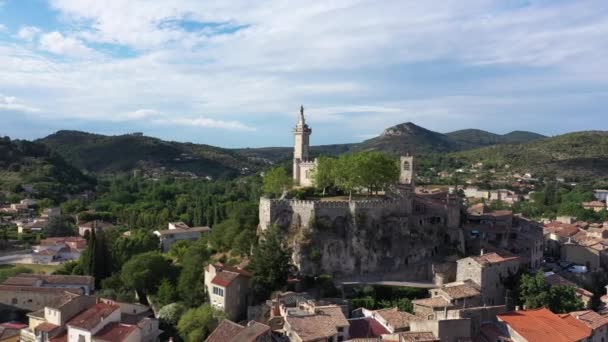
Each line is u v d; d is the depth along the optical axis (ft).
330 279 460.14
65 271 577.43
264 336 336.29
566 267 539.70
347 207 500.33
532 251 522.47
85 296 421.18
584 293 444.14
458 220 536.42
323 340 327.67
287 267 446.60
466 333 325.21
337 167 579.07
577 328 344.08
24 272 587.27
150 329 407.23
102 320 385.91
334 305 386.52
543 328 334.65
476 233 549.54
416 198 549.95
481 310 352.08
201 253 524.93
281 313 385.91
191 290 463.42
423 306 388.98
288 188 618.44
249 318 419.33
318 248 482.28
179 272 522.06
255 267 445.78
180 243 650.02
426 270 495.41
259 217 545.85
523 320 342.23
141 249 640.17
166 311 439.63
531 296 416.05
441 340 319.47
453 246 521.24
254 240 517.96
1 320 467.11
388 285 455.22
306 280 457.27
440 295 410.52
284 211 508.12
